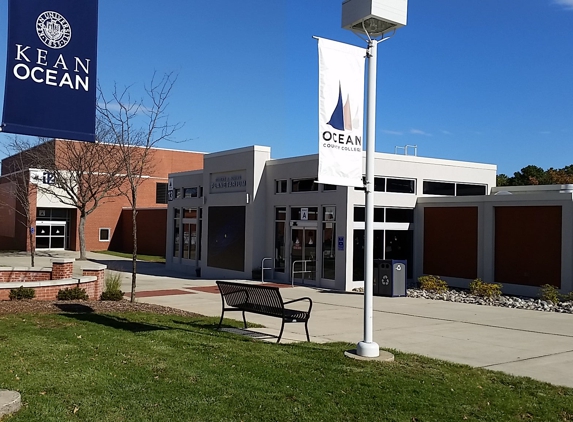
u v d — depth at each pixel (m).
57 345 7.93
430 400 5.97
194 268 26.61
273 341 9.30
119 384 6.09
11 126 7.70
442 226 20.69
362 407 5.66
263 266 22.27
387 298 17.25
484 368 7.89
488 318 13.13
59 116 8.02
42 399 5.47
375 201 20.19
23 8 7.81
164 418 5.13
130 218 44.69
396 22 8.05
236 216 23.56
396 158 20.81
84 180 36.12
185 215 28.09
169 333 9.23
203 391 5.95
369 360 7.67
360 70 8.08
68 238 45.53
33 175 36.22
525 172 61.12
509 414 5.71
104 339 8.46
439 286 18.94
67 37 8.11
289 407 5.55
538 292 17.47
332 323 12.05
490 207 19.06
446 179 22.28
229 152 24.14
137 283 21.67
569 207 16.95
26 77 7.81
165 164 48.94
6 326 9.27
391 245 20.84
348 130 7.91
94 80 8.30
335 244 19.59
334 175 7.75
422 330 11.29
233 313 13.16
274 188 22.55
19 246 45.09
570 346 9.77
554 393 6.57
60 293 13.33
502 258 18.83
